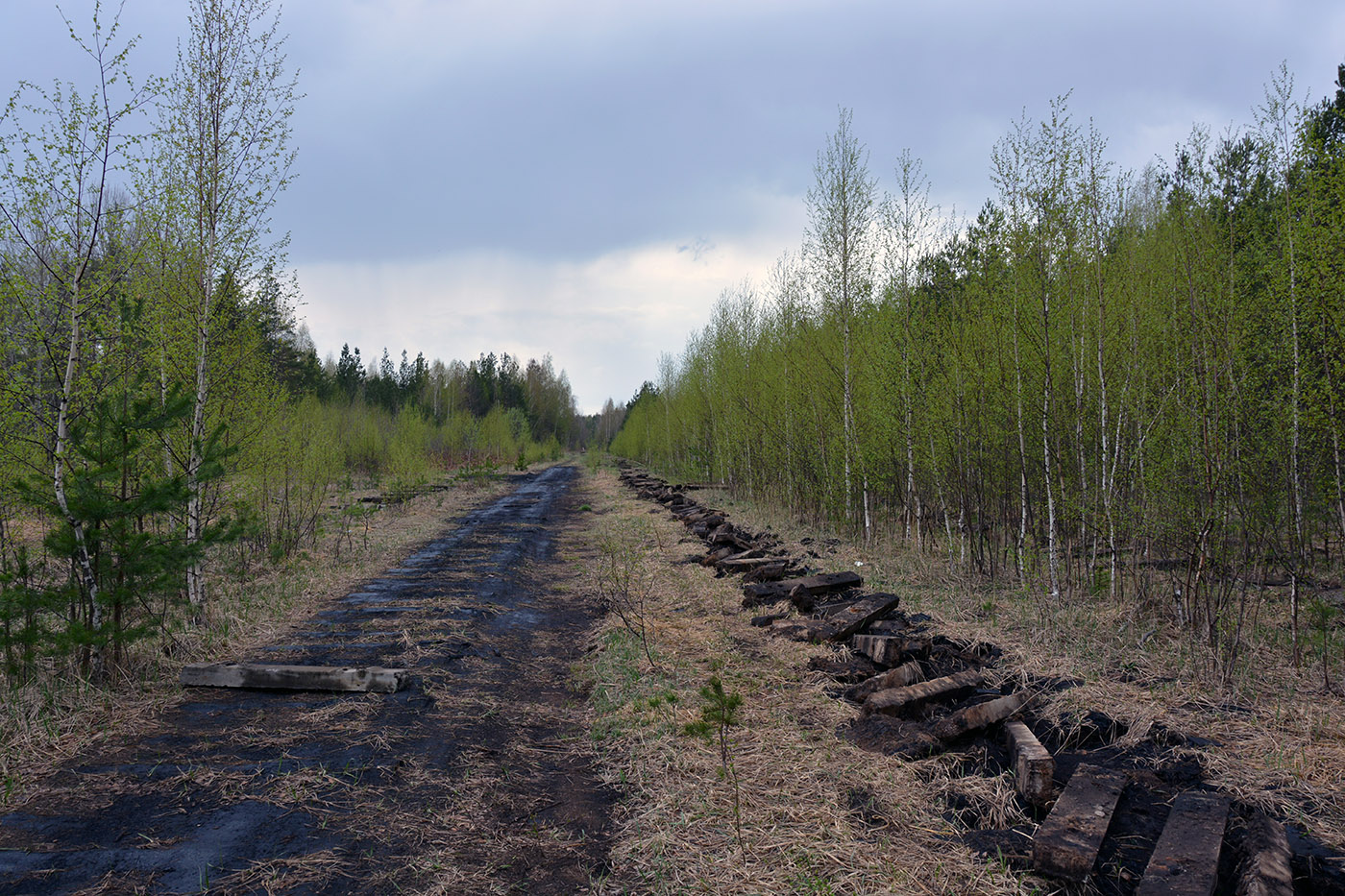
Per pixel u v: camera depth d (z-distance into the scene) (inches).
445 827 155.8
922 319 444.5
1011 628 278.2
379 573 449.7
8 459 257.9
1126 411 342.6
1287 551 263.6
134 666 246.1
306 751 193.2
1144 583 313.6
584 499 977.5
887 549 453.4
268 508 469.4
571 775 182.5
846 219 516.1
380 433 1302.9
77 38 251.6
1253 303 266.4
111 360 287.4
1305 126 234.7
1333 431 226.8
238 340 372.2
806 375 569.6
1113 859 132.6
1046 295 333.1
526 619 345.1
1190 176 283.7
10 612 207.3
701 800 159.8
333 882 135.7
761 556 422.9
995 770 170.2
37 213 253.0
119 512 223.1
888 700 200.2
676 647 278.5
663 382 1488.7
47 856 143.5
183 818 158.4
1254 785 155.9
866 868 132.3
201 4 335.3
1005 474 376.8
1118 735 185.9
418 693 236.5
